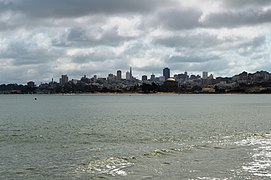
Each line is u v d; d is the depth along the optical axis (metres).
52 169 27.69
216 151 34.41
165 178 24.45
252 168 27.17
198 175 25.16
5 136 48.62
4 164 29.67
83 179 24.70
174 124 66.25
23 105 162.88
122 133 51.38
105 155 33.22
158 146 38.72
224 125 64.31
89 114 96.56
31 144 41.00
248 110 116.81
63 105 161.50
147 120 75.44
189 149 35.50
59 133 51.91
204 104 169.75
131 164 28.66
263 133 49.91
